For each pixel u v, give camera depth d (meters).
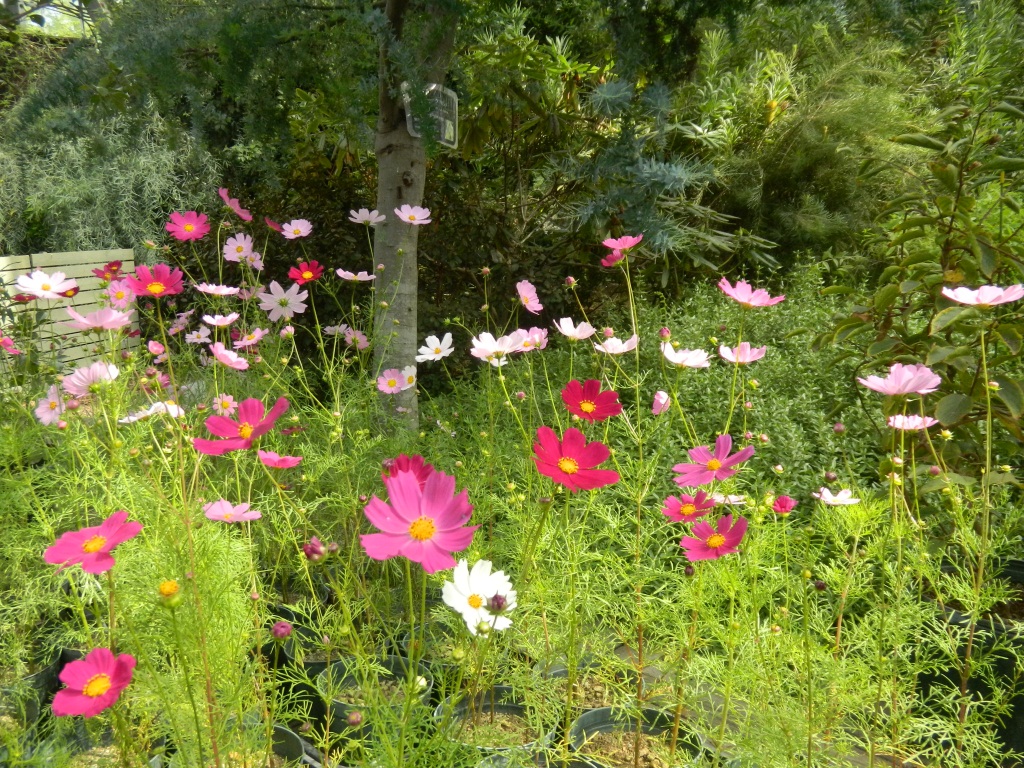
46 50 5.49
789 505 1.47
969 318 2.03
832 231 5.67
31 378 2.63
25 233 6.28
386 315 3.01
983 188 3.08
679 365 1.72
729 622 1.43
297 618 2.15
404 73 2.39
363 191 4.94
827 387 3.21
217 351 1.94
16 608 1.74
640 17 2.47
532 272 5.04
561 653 1.69
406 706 1.05
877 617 1.60
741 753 1.43
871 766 1.44
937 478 1.84
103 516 1.58
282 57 2.53
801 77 6.14
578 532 1.82
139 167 5.89
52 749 1.36
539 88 4.58
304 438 2.56
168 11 2.52
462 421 2.96
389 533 0.98
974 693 1.92
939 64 6.24
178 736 1.22
